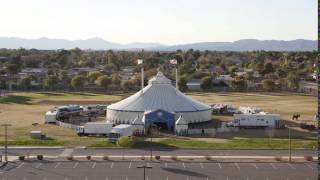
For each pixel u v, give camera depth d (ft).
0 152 376.68
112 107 529.86
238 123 498.69
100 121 545.85
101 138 439.22
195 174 309.63
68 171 317.83
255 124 499.92
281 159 348.79
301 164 337.31
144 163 339.77
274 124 499.92
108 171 318.04
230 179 297.74
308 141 420.77
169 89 537.24
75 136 451.12
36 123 528.63
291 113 606.55
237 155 365.61
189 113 513.04
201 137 447.83
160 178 299.58
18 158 354.33
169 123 481.87
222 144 406.21
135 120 466.29
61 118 560.20
